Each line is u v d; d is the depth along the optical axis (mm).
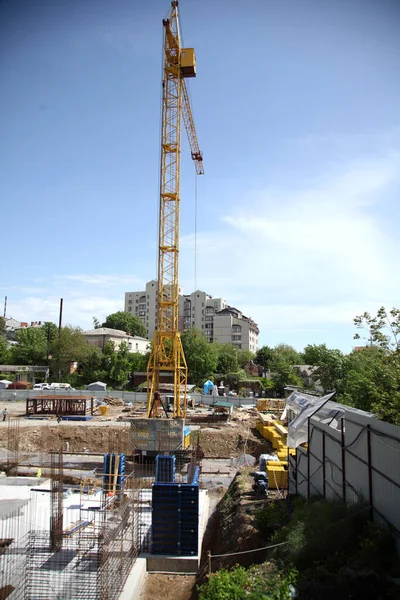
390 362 22562
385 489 11344
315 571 10953
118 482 22719
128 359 85000
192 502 17766
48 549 16828
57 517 17391
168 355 45125
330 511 12977
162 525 17656
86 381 80875
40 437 41750
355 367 41875
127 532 17641
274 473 22609
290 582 10727
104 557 13727
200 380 80938
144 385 73062
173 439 33562
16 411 54656
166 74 45844
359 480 13078
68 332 82500
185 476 31047
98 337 97312
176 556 17281
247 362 109250
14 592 13641
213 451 39906
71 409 51438
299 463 20094
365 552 10695
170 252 44188
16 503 22312
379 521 11617
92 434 42594
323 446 16391
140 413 53250
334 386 42031
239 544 16422
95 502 22375
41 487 25406
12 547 16969
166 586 16062
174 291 43594
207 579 14938
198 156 66312
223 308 144750
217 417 50344
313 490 17703
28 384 69938
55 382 80688
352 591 9867
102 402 61812
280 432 37625
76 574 14977
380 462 11656
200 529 21188
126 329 127562
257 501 20312
